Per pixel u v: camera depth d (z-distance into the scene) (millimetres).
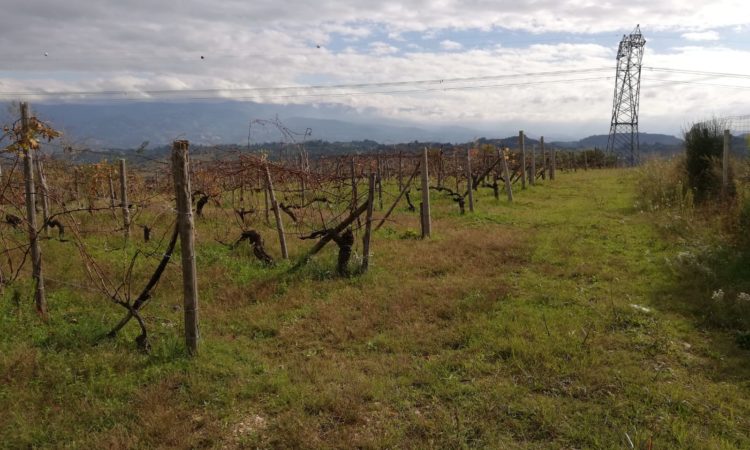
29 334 5543
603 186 22031
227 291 7277
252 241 9102
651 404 4258
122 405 4219
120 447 3670
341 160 16703
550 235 10992
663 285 7391
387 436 3822
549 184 23406
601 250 9641
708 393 4441
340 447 3705
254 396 4434
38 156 7871
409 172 24797
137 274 7910
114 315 6285
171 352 5141
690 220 10828
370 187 8125
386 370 4910
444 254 9312
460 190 20938
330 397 4340
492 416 4113
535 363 4965
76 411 4113
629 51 49656
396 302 6766
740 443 3760
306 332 5914
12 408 4121
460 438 3785
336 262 8641
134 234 11023
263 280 7812
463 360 5082
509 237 10773
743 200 8914
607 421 4016
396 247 10016
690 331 5809
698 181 13711
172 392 4453
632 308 6441
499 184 22797
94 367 4797
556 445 3744
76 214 12234
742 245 8266
